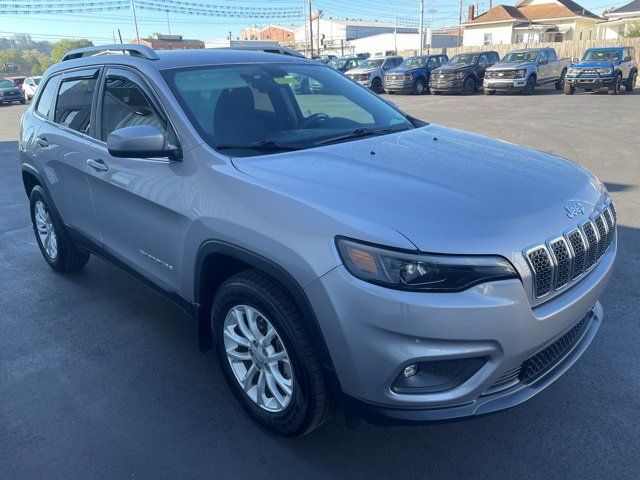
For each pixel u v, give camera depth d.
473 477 2.64
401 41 65.38
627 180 7.79
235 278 2.76
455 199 2.47
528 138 11.48
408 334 2.20
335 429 2.98
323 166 2.83
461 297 2.20
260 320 2.79
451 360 2.26
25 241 6.13
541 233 2.38
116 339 3.96
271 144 3.16
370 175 2.71
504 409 2.42
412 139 3.41
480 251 2.23
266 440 2.92
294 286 2.42
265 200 2.59
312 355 2.51
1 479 2.70
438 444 2.86
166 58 3.61
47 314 4.36
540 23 47.22
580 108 16.64
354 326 2.27
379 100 4.19
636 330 3.83
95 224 4.05
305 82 3.90
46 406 3.24
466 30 49.22
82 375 3.53
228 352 3.01
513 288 2.26
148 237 3.41
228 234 2.70
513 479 2.62
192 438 2.95
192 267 3.04
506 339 2.27
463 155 3.09
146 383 3.43
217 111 3.28
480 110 17.25
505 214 2.39
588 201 2.74
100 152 3.74
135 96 3.51
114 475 2.71
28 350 3.85
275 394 2.80
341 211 2.38
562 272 2.46
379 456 2.79
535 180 2.75
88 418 3.12
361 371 2.32
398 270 2.20
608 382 3.29
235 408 3.18
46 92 4.82
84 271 5.19
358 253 2.26
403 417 2.34
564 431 2.91
